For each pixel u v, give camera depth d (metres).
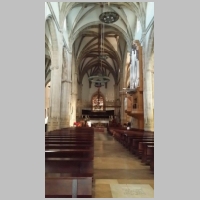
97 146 14.23
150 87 18.50
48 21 16.72
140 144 8.89
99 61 45.25
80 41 32.94
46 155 4.89
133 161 8.89
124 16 24.38
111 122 38.31
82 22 25.66
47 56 27.78
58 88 18.44
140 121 20.89
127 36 26.55
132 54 23.17
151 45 18.25
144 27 19.77
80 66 44.72
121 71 35.56
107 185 5.46
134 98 21.42
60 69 18.88
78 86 45.56
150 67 18.66
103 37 32.34
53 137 8.59
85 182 3.01
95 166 7.89
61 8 18.97
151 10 17.86
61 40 19.20
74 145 5.82
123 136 14.60
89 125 43.16
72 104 34.00
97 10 24.69
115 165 8.08
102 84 35.09
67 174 3.63
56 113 18.17
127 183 5.65
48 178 3.02
